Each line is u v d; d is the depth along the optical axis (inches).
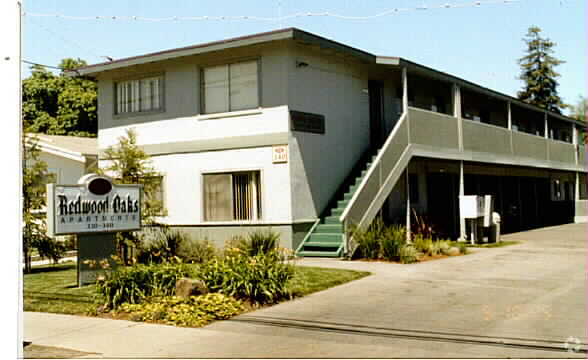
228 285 391.2
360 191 610.2
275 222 622.2
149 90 715.4
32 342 307.3
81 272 467.2
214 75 667.4
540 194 1336.1
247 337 308.5
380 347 279.9
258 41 611.5
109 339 310.7
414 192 850.1
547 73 2327.8
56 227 443.2
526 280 467.8
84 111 1398.9
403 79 706.2
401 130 679.7
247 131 641.6
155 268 406.0
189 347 291.3
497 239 778.8
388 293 417.1
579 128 1448.1
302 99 641.0
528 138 1039.0
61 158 847.1
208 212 665.6
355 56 687.1
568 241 807.1
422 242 639.1
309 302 393.1
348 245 588.7
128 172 612.1
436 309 363.3
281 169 620.1
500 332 304.7
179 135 687.1
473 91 880.9
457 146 799.1
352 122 725.3
